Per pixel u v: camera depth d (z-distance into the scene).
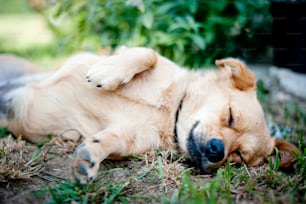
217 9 1.42
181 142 0.92
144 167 0.85
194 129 0.91
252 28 1.53
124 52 0.97
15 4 4.05
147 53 0.97
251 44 1.57
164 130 0.94
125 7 1.39
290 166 0.90
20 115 0.99
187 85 0.97
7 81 1.23
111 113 0.92
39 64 1.81
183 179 0.79
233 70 0.98
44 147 0.91
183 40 1.36
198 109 0.94
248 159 0.93
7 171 0.77
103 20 1.50
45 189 0.75
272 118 1.28
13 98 1.07
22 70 1.35
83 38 1.59
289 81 1.48
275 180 0.79
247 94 0.96
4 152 0.86
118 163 0.88
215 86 0.96
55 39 1.92
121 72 0.91
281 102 1.42
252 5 1.48
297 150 0.93
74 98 0.95
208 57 1.43
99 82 0.90
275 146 0.97
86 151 0.74
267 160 0.95
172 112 0.95
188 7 1.37
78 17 1.59
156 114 0.93
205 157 0.87
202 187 0.77
